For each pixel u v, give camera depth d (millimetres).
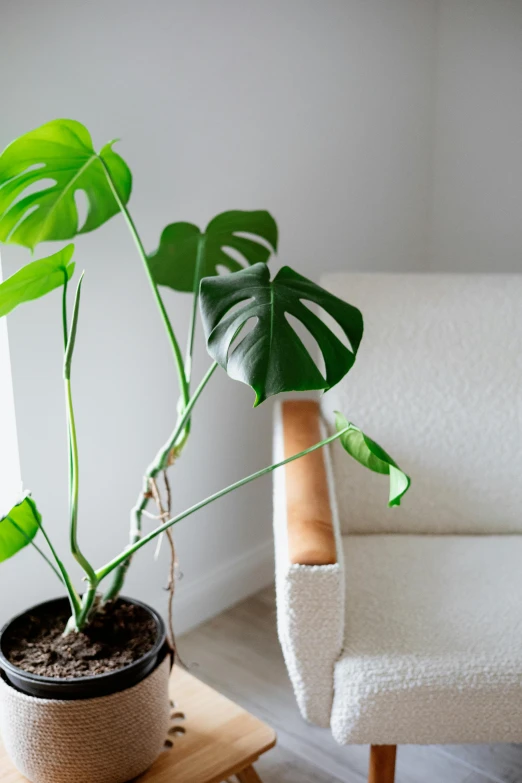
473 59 2086
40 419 1482
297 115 1821
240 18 1641
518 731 1166
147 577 1769
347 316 945
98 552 1649
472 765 1492
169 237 1372
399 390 1553
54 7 1344
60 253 1000
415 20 2062
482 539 1525
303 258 1935
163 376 1683
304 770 1478
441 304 1584
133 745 1055
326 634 1172
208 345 858
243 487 1952
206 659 1781
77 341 1509
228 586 1970
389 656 1173
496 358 1562
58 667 1049
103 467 1614
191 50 1567
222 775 1119
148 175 1551
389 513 1556
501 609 1270
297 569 1142
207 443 1827
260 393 822
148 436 1687
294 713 1621
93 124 1442
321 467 1387
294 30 1761
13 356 1414
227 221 1403
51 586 1586
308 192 1899
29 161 1125
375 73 1993
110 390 1588
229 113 1671
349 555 1448
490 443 1547
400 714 1152
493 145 2102
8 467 1486
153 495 1199
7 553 1078
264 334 854
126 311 1578
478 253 2201
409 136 2148
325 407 1622
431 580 1359
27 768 1058
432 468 1549
